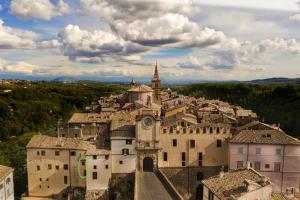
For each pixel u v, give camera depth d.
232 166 90.44
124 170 94.12
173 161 95.06
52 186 94.12
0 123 168.88
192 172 95.44
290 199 58.75
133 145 93.88
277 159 89.06
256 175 60.84
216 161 95.44
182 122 110.06
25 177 107.12
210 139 94.88
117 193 91.12
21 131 178.38
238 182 59.19
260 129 98.69
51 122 195.00
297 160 88.56
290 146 88.12
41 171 93.81
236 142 89.44
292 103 178.12
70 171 93.56
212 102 187.75
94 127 109.00
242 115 139.25
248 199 53.75
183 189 95.75
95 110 172.38
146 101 149.25
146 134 93.56
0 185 75.06
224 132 94.88
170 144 94.62
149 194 76.38
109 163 91.19
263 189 55.97
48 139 96.56
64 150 93.00
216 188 59.38
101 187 91.00
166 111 139.12
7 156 128.12
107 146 96.88
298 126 158.62
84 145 94.88
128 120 104.75
